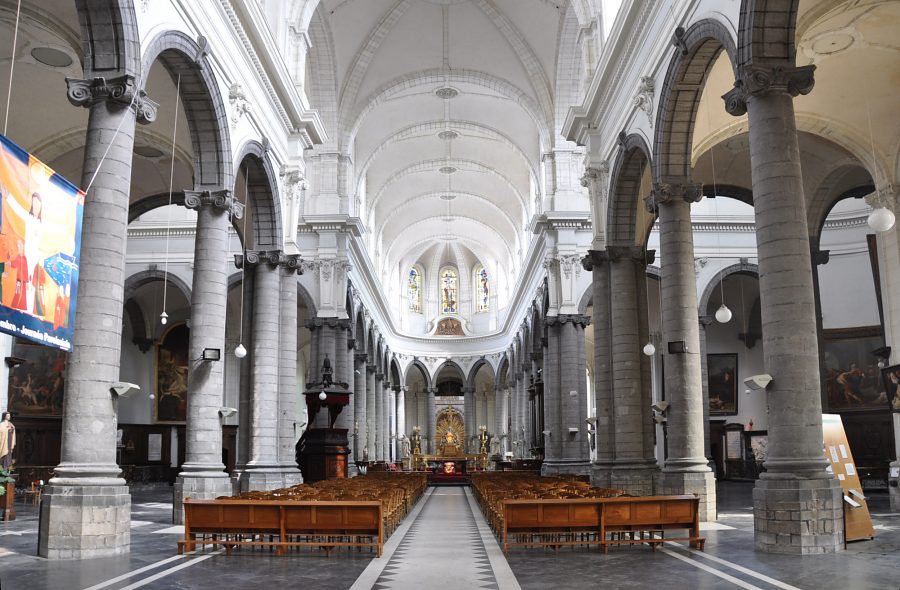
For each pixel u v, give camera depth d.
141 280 34.28
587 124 22.30
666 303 15.85
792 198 10.96
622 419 19.55
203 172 16.20
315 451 25.77
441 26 31.53
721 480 36.06
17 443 32.44
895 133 18.14
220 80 16.27
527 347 43.88
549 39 31.19
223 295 16.08
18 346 33.03
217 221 16.11
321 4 28.73
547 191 32.50
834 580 8.35
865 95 17.75
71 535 10.52
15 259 8.44
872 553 10.25
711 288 31.69
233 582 8.70
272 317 20.27
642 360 20.05
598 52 22.05
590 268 21.25
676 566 9.59
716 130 19.38
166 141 20.94
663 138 16.02
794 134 11.18
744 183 24.17
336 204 33.19
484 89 34.72
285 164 21.70
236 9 16.59
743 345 37.53
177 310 39.44
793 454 10.53
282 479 19.69
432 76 33.34
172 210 34.62
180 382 38.97
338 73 32.78
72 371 10.92
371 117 36.59
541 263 35.38
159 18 13.10
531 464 36.34
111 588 8.25
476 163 42.00
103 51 11.68
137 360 38.78
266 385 19.83
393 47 32.41
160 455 38.19
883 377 18.11
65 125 20.48
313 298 32.66
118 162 11.49
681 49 14.48
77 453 10.79
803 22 14.49
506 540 11.18
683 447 15.22
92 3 11.49
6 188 8.29
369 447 44.19
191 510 11.13
